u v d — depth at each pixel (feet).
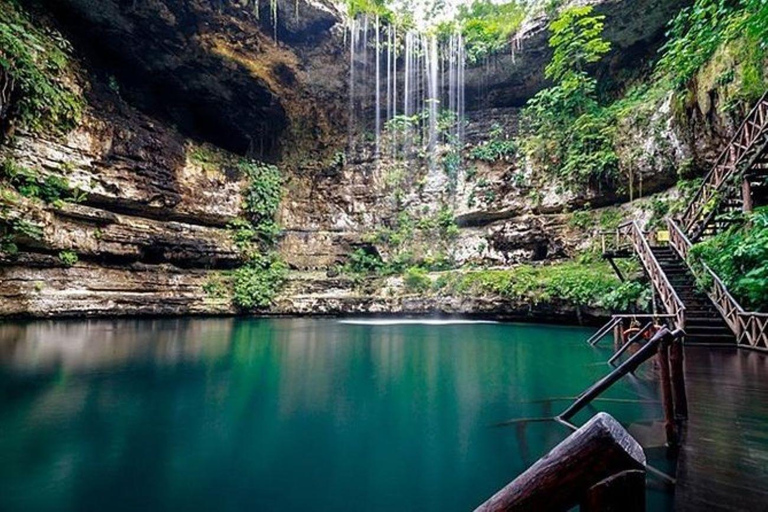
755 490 8.92
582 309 49.98
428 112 77.30
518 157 69.77
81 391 20.97
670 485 10.70
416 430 16.35
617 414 17.10
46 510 10.61
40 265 46.19
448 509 10.93
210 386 22.72
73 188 49.29
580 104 63.10
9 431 15.74
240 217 71.20
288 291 68.49
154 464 13.39
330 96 77.46
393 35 75.25
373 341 39.99
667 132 49.85
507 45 68.74
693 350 25.26
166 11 54.19
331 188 80.33
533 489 3.76
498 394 21.35
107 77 57.77
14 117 43.50
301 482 12.33
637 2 55.21
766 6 26.86
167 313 58.18
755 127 32.35
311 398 20.86
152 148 59.57
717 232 36.68
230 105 70.79
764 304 27.55
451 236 73.41
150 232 57.72
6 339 34.35
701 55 42.11
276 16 62.34
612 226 56.03
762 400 15.34
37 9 48.98
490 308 58.65
